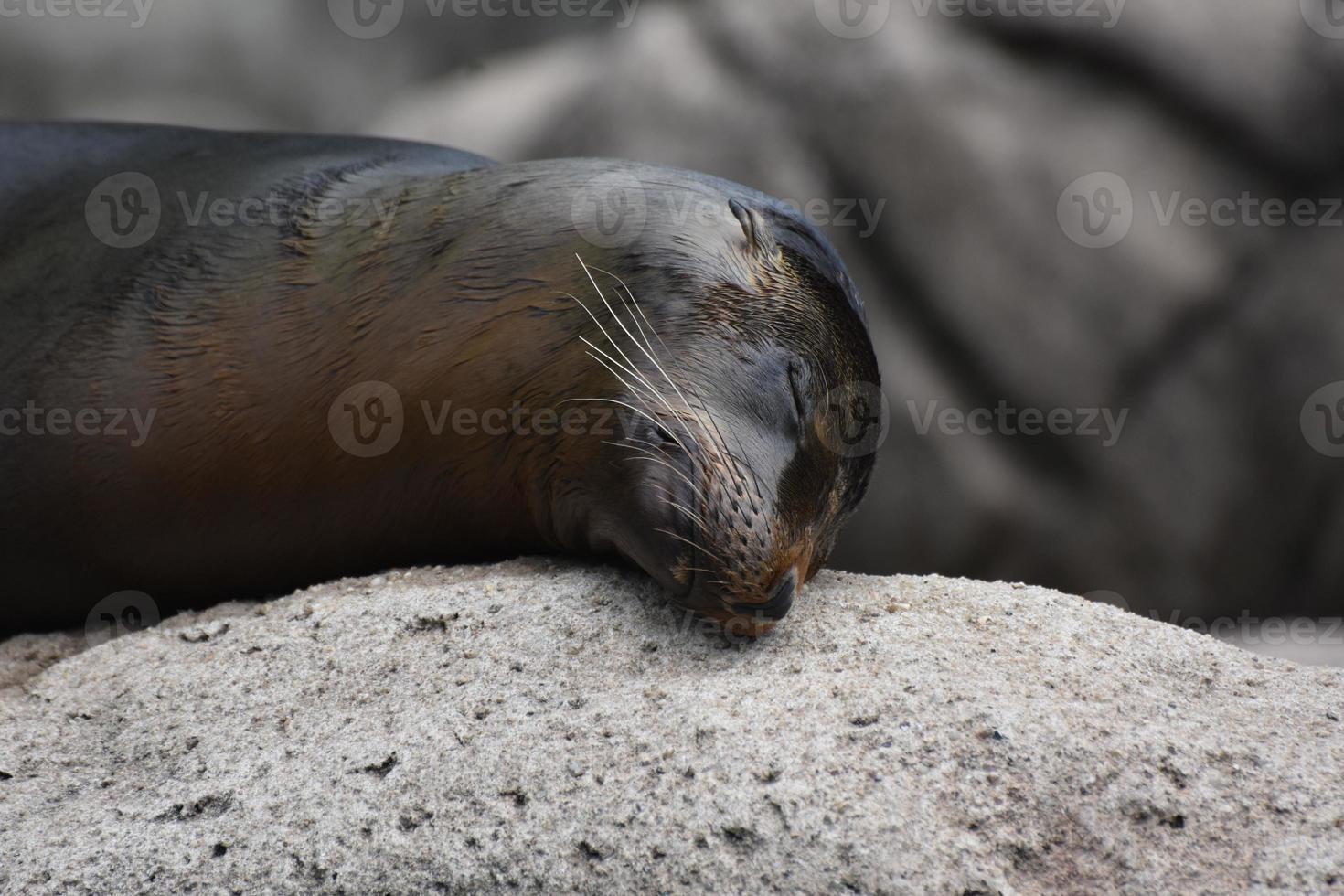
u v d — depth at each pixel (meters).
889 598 18.17
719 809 13.59
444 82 57.31
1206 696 15.69
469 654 16.80
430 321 20.09
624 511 18.05
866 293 42.00
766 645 16.73
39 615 22.36
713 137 44.00
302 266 21.06
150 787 15.62
